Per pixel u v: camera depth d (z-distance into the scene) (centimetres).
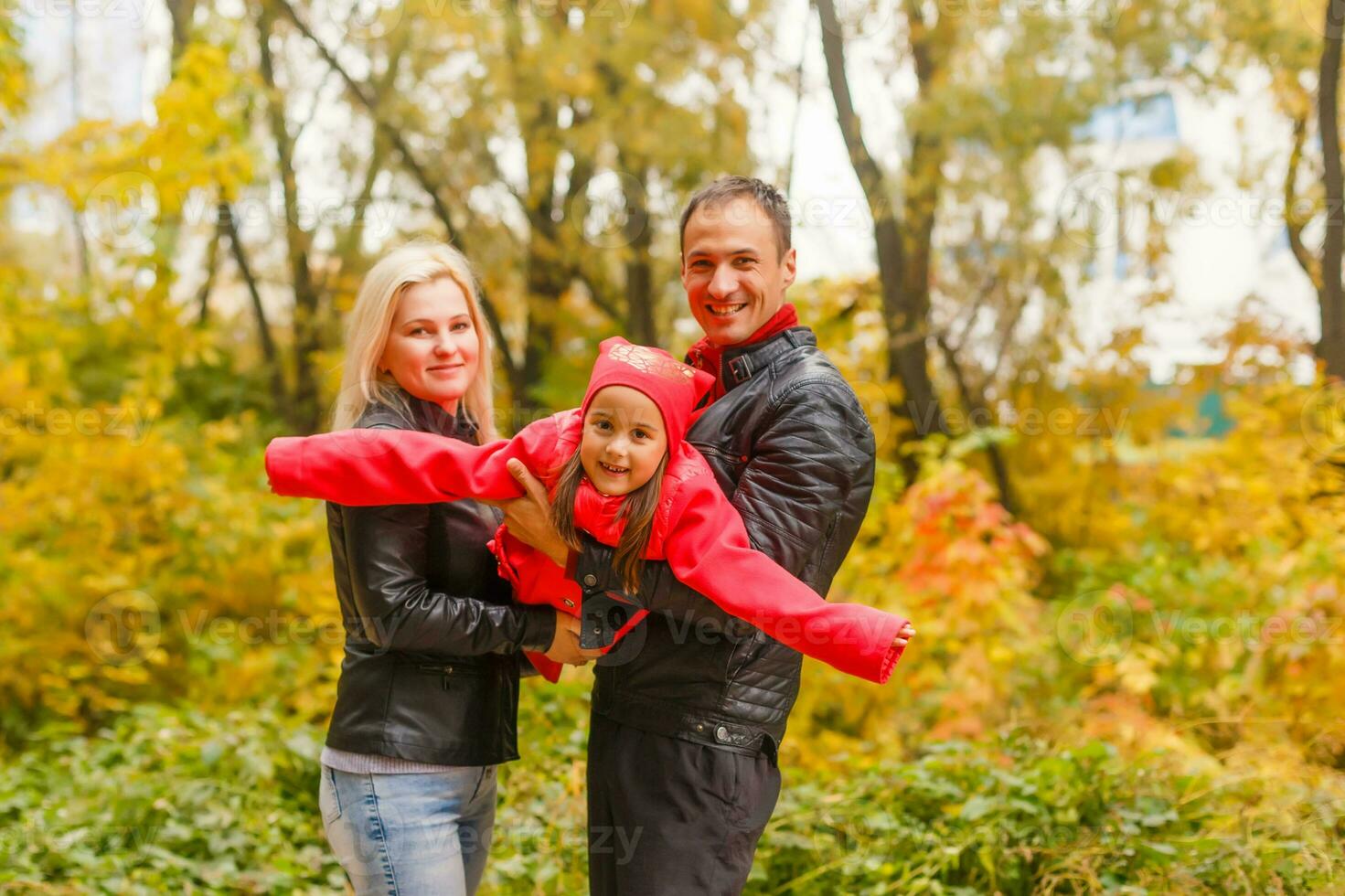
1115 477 748
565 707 429
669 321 805
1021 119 689
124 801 380
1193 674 537
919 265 753
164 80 745
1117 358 727
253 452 779
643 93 725
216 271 925
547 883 333
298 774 406
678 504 203
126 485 621
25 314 663
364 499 212
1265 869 326
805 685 519
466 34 768
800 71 743
